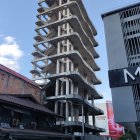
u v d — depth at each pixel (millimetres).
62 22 49750
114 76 26672
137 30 28672
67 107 40594
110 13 31406
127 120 24062
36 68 53031
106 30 30562
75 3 49531
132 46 28031
